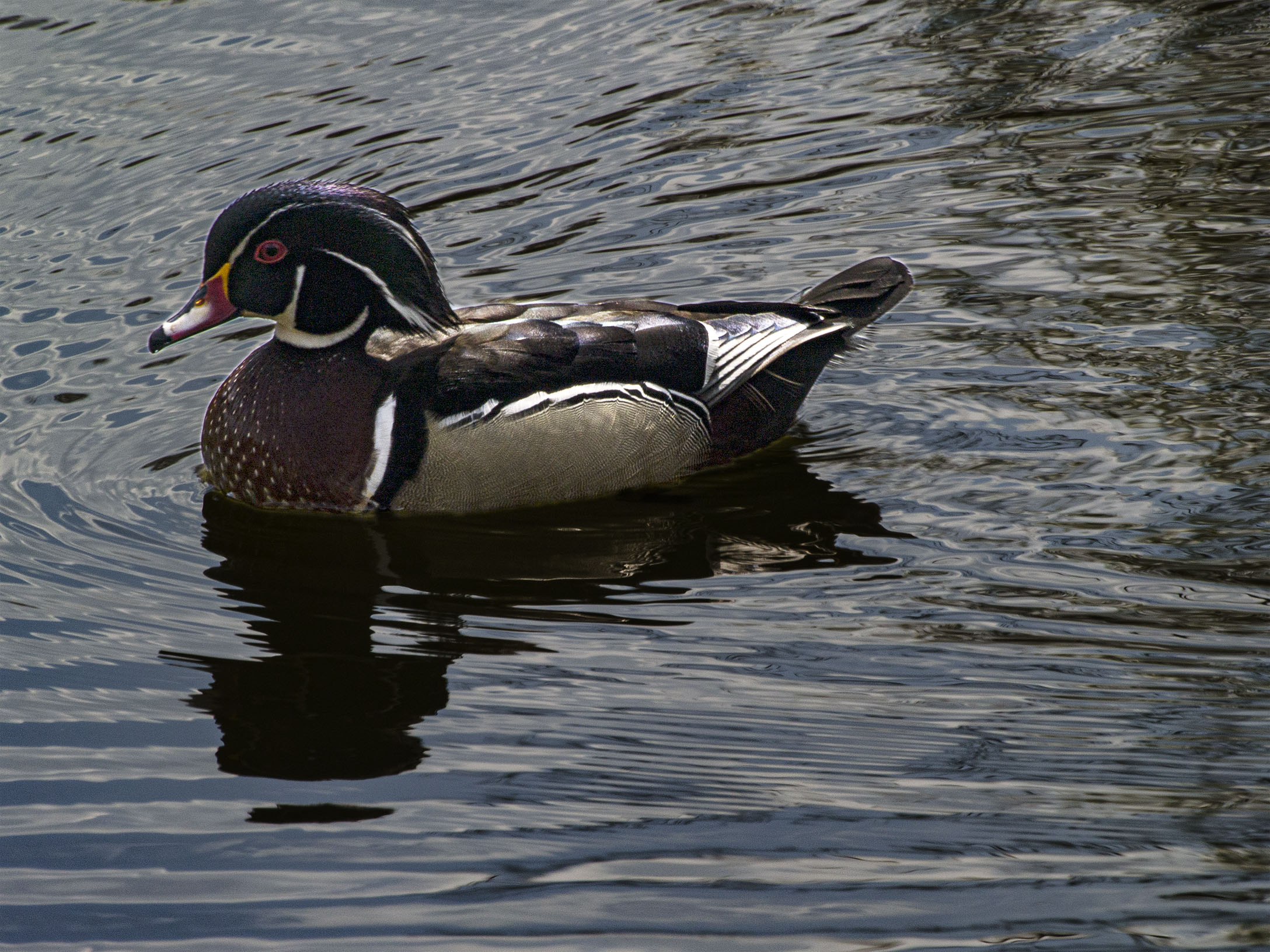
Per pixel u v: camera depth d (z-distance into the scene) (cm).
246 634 896
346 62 1797
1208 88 1641
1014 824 691
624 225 1459
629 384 1096
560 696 820
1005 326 1278
